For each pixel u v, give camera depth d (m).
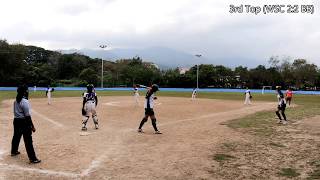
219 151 11.11
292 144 12.50
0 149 10.86
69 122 17.62
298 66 95.25
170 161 9.72
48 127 15.79
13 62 81.12
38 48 108.62
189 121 18.67
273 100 40.34
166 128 15.85
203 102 34.62
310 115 22.23
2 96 41.59
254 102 35.66
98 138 12.98
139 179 8.12
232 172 8.85
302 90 78.25
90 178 8.12
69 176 8.24
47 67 94.88
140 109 25.50
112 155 10.30
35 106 27.64
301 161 10.08
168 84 84.88
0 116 19.77
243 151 11.22
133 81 87.88
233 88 82.50
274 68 91.75
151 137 13.35
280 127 16.56
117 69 95.88
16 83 78.31
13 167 8.90
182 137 13.45
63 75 97.00
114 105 29.00
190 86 84.00
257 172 8.91
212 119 19.70
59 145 11.54
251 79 88.56
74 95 47.41
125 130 15.08
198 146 11.75
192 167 9.19
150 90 14.26
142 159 9.89
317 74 92.94
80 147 11.28
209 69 86.88
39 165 9.12
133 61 103.25
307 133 14.88
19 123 9.41
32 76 81.00
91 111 15.02
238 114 22.72
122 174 8.47
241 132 14.91
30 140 9.29
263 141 12.97
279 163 9.83
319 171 9.07
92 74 86.31
